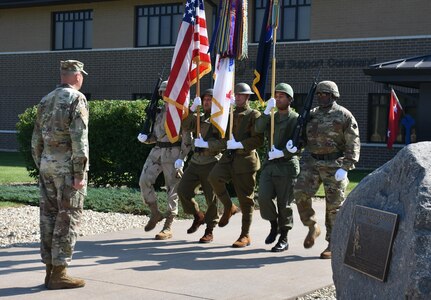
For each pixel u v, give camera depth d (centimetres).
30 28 2991
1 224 978
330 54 2292
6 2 2916
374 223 470
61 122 592
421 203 422
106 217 1072
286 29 2405
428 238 411
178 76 860
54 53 2919
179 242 866
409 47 2158
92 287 623
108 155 1488
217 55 858
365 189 503
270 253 802
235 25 849
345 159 744
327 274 697
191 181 867
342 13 2275
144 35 2734
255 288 631
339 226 527
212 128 862
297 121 771
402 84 1380
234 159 823
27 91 3002
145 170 883
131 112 1448
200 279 663
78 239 873
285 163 796
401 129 2166
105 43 2800
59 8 2908
